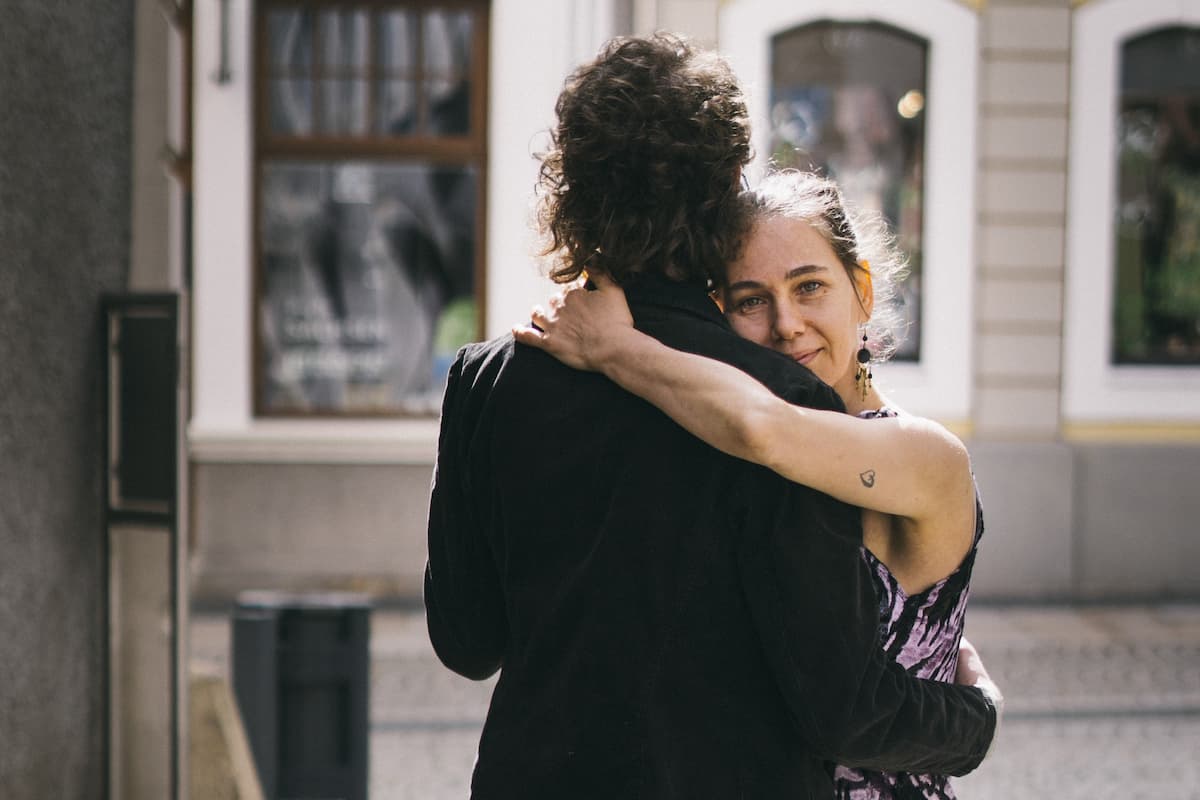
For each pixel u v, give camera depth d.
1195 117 9.98
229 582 9.35
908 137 9.84
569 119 1.75
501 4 9.52
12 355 2.54
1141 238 10.00
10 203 2.54
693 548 1.63
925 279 9.81
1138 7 9.80
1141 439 9.88
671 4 9.56
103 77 2.98
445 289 9.73
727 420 1.59
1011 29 9.74
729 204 1.77
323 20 9.61
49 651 2.71
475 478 1.80
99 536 2.96
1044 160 9.77
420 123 9.67
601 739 1.62
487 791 1.68
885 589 1.78
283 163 9.65
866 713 1.63
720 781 1.61
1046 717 6.95
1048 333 9.78
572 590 1.67
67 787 2.80
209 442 9.34
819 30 9.79
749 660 1.63
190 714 3.57
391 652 8.15
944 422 9.81
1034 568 9.73
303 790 3.54
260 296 9.64
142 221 3.19
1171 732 6.74
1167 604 9.70
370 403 9.73
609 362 1.70
